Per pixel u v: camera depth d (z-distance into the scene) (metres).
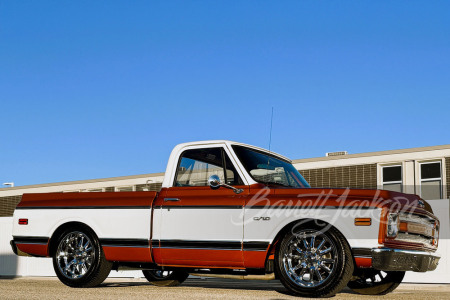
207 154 7.49
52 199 8.13
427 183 22.72
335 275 6.42
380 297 7.05
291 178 7.89
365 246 6.40
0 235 23.36
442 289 11.66
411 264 6.61
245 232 6.94
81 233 7.86
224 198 7.14
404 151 23.16
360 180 23.98
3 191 33.88
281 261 6.71
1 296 6.28
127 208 7.62
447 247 17.14
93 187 29.92
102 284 8.65
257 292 7.21
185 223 7.26
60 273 7.88
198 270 7.46
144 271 8.93
